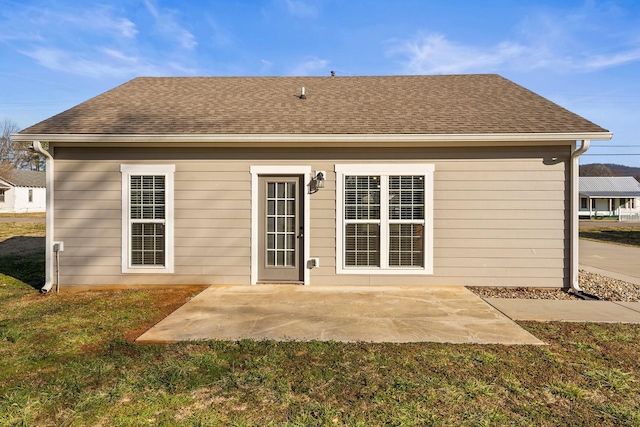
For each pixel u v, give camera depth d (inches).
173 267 265.4
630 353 143.9
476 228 260.2
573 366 131.5
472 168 259.6
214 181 265.3
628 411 103.2
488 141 246.5
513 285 258.8
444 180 260.8
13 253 415.2
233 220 266.1
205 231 265.7
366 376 123.3
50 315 194.9
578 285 260.8
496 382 119.4
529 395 111.7
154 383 118.3
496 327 174.4
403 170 261.6
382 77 388.8
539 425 97.0
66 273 263.6
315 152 264.1
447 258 261.6
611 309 206.8
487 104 296.7
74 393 111.9
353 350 145.7
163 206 265.9
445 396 110.6
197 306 210.5
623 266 372.8
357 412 102.3
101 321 184.9
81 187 263.4
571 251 253.8
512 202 258.4
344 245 264.2
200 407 105.3
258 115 280.5
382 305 213.3
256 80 382.0
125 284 265.4
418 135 243.9
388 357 138.8
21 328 172.4
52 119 267.4
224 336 161.5
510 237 258.8
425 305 213.3
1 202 1384.1
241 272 266.5
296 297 231.3
